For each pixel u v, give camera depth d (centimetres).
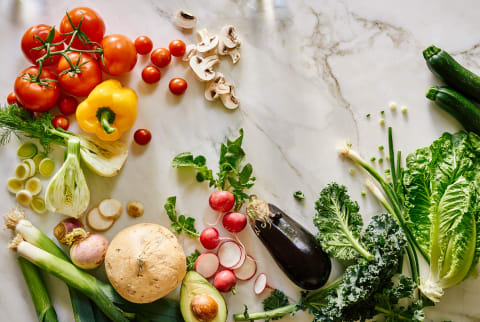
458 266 126
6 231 138
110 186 140
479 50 145
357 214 133
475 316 139
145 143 138
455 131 144
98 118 130
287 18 144
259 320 140
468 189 124
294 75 144
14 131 135
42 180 139
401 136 145
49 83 129
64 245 139
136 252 124
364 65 145
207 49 139
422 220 136
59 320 138
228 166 138
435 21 145
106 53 128
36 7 140
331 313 125
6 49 139
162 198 141
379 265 124
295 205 143
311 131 144
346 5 144
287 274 133
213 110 143
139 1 142
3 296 138
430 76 145
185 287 131
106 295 132
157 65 138
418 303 129
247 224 141
